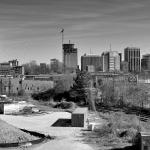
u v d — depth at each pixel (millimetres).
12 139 43812
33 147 42656
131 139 46594
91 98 104812
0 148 41250
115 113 83812
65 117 73375
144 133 40844
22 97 126438
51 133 53625
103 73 183125
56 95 126750
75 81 121188
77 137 50000
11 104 85188
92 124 58969
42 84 151125
